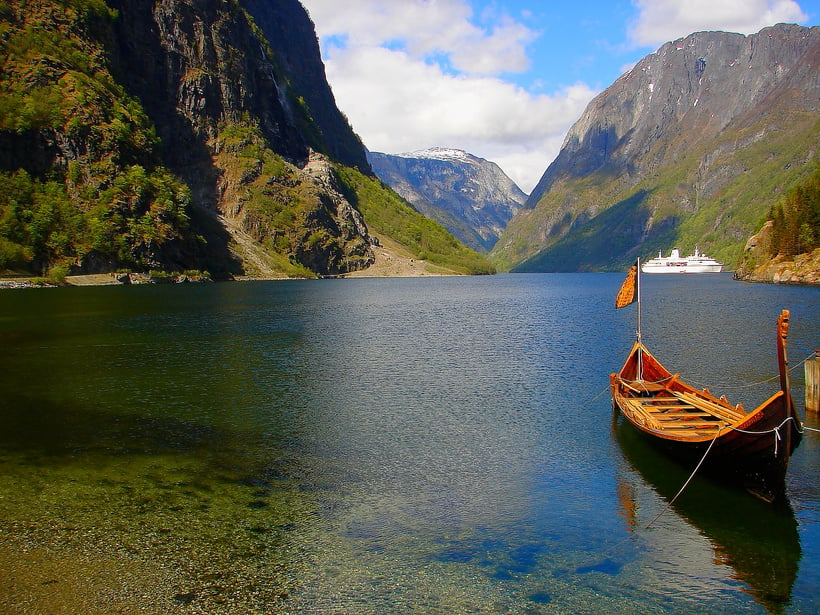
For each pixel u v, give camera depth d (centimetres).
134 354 4881
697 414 2514
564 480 2166
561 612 1380
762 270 17125
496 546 1677
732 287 14650
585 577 1530
